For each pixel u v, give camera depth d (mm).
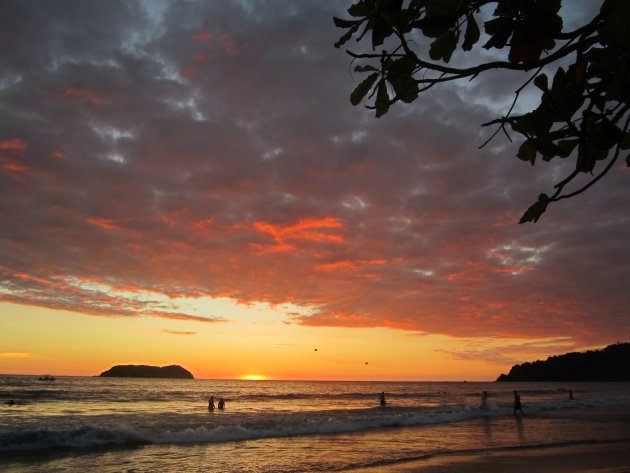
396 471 13508
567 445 18594
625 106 971
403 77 1027
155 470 13742
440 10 937
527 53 935
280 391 93000
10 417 31172
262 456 16188
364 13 1020
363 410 41500
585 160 1035
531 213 1108
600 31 775
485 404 38781
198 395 67562
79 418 30719
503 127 1080
